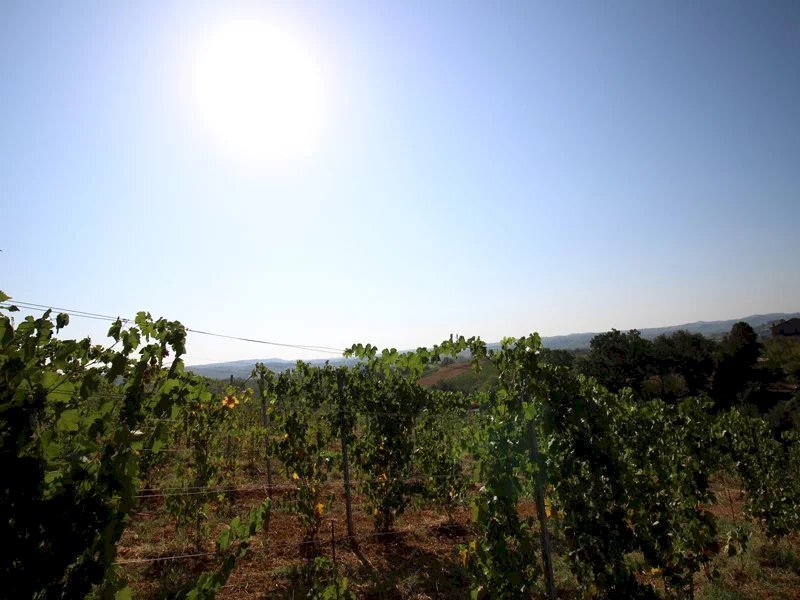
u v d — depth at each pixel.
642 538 5.08
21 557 1.99
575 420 4.66
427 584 6.16
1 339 2.13
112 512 2.37
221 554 6.79
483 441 4.86
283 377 8.84
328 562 5.96
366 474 8.56
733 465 9.80
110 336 2.79
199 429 8.56
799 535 9.28
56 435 2.28
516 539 4.50
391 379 8.80
